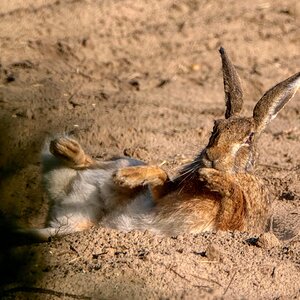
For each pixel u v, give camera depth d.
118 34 44.44
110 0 46.81
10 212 28.64
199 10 47.75
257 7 48.50
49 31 43.69
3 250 23.80
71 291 21.84
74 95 38.28
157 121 36.81
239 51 44.94
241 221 25.64
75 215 26.00
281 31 46.72
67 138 26.03
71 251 23.94
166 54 43.72
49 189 26.22
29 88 38.25
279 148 35.75
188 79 42.03
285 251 24.62
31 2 45.81
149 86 40.94
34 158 32.06
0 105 36.00
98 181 25.83
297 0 49.00
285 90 26.52
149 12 46.84
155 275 22.58
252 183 25.98
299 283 23.09
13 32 43.19
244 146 25.48
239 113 27.22
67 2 46.19
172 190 25.38
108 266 22.89
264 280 23.02
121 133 35.19
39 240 25.17
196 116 38.00
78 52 42.41
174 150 34.31
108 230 25.02
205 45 44.88
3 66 40.03
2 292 21.72
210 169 24.77
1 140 32.31
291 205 30.27
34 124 34.50
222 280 22.81
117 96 39.16
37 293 21.72
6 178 30.86
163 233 25.53
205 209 25.28
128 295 21.77
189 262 23.28
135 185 24.88
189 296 21.84
